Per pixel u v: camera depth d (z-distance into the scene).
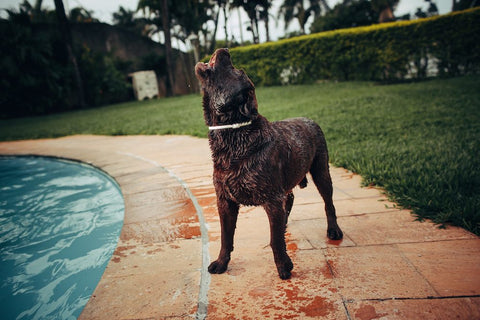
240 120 1.92
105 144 8.22
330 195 2.67
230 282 2.10
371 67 18.02
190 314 1.80
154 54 30.59
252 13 30.66
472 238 2.44
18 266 2.96
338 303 1.83
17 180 5.98
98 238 3.37
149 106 19.17
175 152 6.41
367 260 2.26
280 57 20.80
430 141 5.30
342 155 5.01
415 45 16.52
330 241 2.57
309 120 2.70
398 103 9.52
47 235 3.58
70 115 19.25
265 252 2.45
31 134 11.78
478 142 4.91
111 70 25.69
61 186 5.43
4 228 3.86
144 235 2.85
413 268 2.12
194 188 4.07
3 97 20.42
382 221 2.85
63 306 2.30
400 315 1.71
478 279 1.95
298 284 2.04
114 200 4.45
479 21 14.89
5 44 20.08
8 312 2.30
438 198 3.05
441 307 1.74
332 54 18.91
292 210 3.27
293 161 2.25
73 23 26.52
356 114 8.55
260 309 1.83
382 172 3.98
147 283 2.12
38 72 21.45
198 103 16.98
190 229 2.90
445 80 14.08
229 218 2.18
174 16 29.23
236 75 1.90
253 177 1.94
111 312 1.86
